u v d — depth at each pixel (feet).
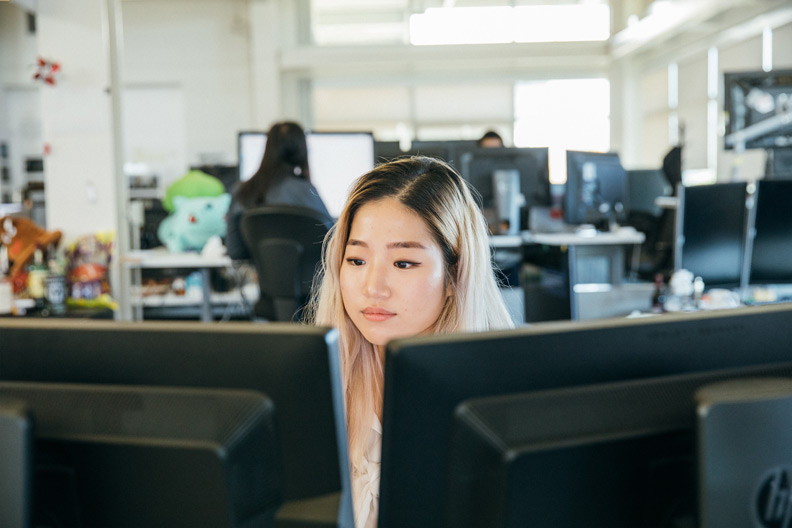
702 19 25.62
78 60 14.60
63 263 11.07
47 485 1.70
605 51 33.22
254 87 31.91
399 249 2.68
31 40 28.63
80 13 14.55
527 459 1.60
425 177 2.77
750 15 23.95
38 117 28.96
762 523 1.58
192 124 32.01
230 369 1.67
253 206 9.03
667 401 1.73
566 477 1.65
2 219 10.67
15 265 10.57
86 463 1.68
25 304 10.21
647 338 1.75
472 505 1.65
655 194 16.90
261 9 31.50
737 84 10.78
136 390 1.67
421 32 33.47
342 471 1.71
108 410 1.67
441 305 2.77
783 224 8.53
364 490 2.64
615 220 12.59
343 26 33.71
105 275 11.29
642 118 34.32
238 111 32.04
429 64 33.60
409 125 35.99
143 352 1.69
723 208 8.51
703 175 28.63
